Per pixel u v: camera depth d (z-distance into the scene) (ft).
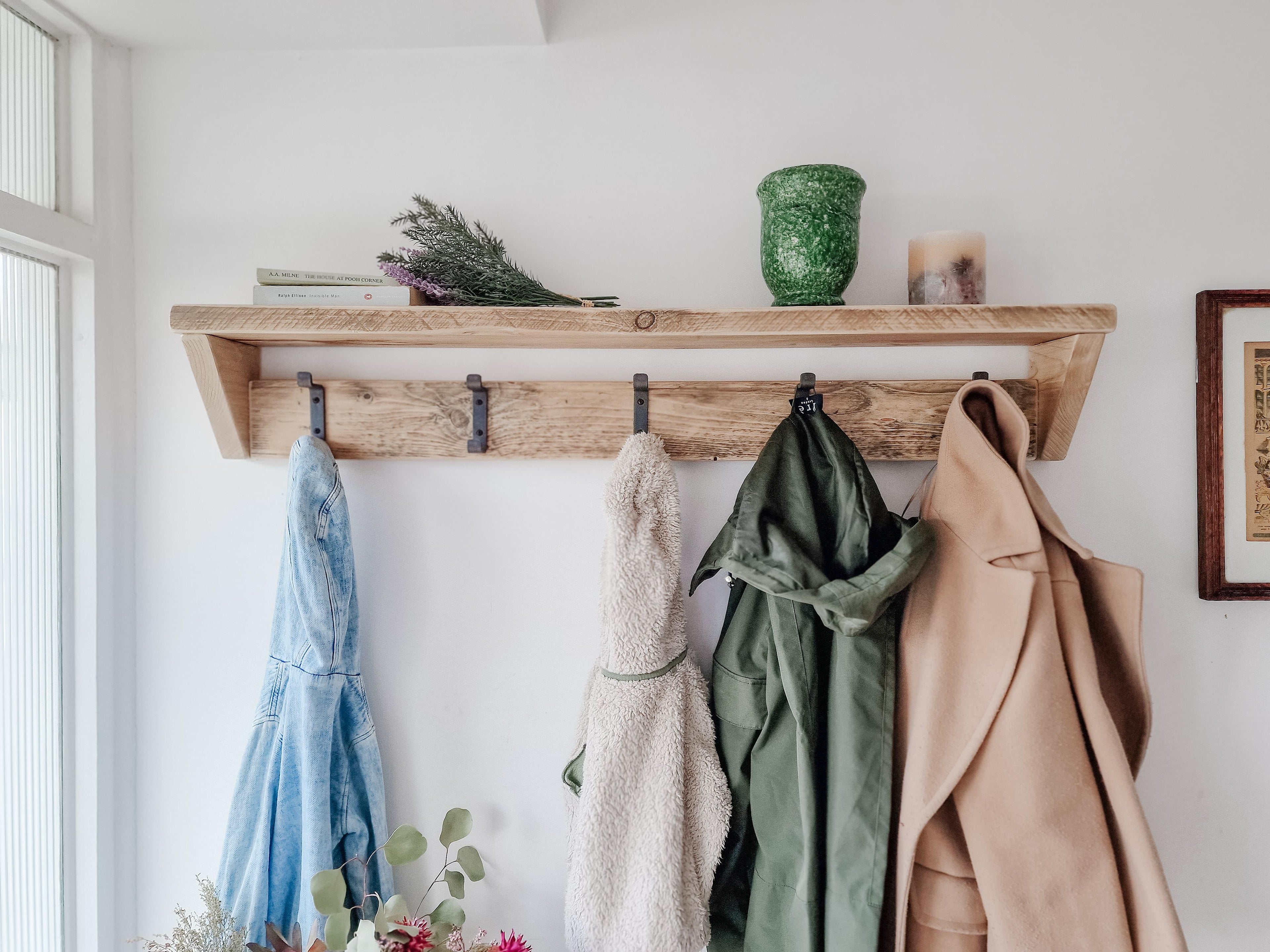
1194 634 3.01
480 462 3.10
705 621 3.09
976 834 2.22
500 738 3.13
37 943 2.81
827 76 3.02
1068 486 3.02
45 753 2.85
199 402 3.11
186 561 3.12
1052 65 3.01
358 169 3.08
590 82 3.05
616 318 2.57
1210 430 2.93
